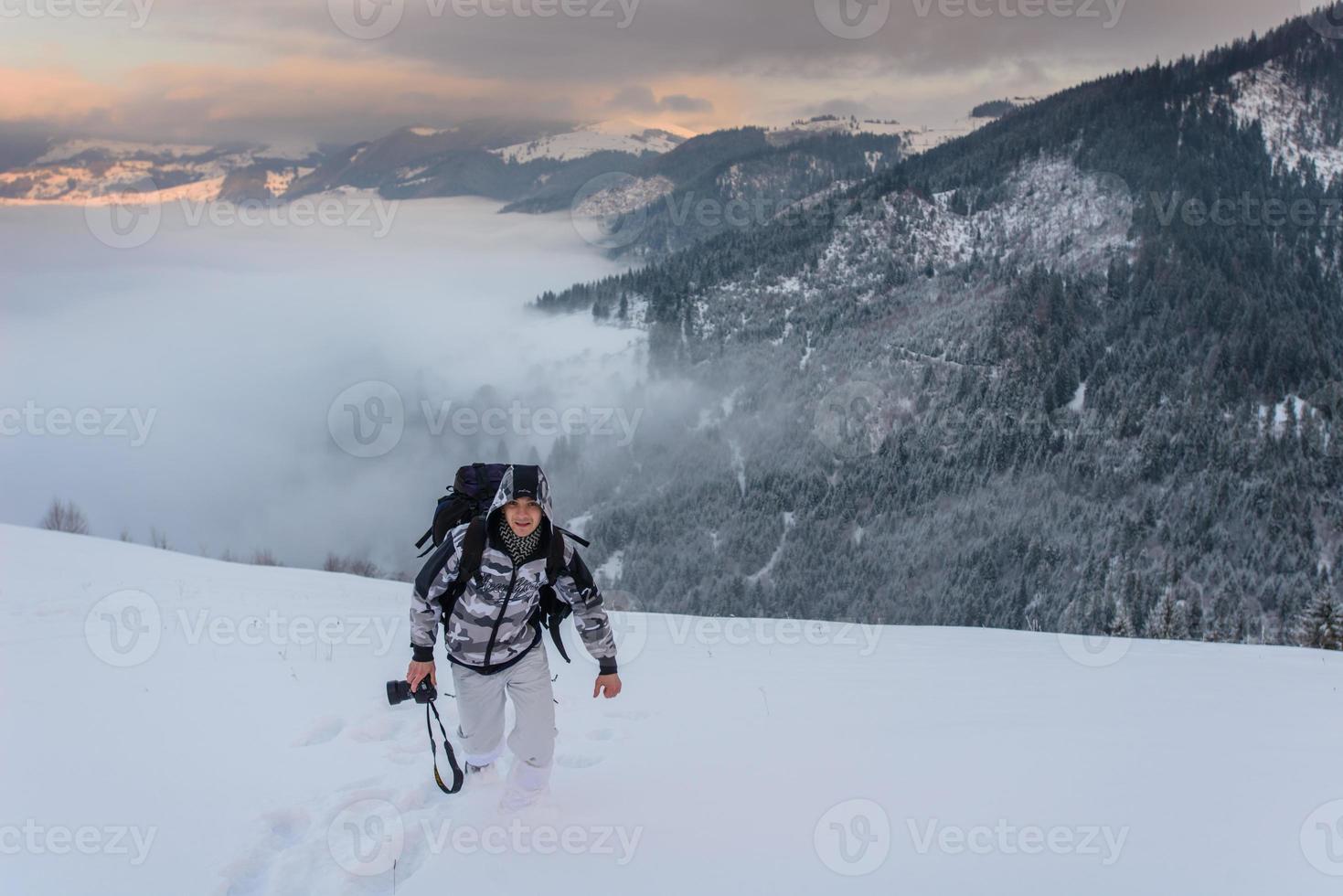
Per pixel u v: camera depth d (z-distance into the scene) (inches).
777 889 112.6
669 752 172.4
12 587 350.9
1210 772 151.5
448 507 141.0
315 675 225.3
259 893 118.4
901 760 163.3
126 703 190.2
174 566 516.1
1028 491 6122.1
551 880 116.9
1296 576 5017.2
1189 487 5807.1
